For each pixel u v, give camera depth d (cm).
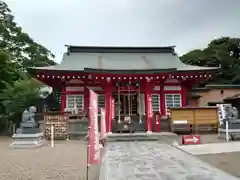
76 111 1892
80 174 682
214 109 1714
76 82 2023
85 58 2369
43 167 768
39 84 2341
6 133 2073
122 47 2564
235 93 2686
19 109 1991
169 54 2556
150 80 1802
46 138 1582
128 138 1519
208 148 1099
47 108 2439
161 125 1853
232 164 791
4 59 2203
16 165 799
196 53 4353
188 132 1714
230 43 4312
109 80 1769
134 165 789
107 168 750
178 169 725
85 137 1608
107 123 1731
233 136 1360
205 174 664
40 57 4222
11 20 4019
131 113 2144
